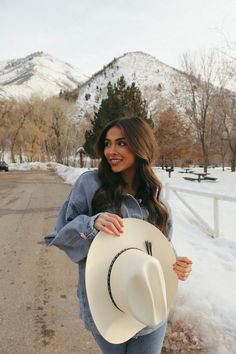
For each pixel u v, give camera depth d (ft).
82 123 268.00
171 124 154.71
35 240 24.52
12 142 262.67
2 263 19.22
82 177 5.68
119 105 111.75
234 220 30.22
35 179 99.96
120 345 5.63
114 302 4.83
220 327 10.41
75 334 11.39
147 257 4.64
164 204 5.97
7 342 10.96
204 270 15.24
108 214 5.04
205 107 110.01
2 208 41.39
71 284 15.87
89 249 4.78
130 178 5.84
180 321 11.14
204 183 72.59
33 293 14.87
